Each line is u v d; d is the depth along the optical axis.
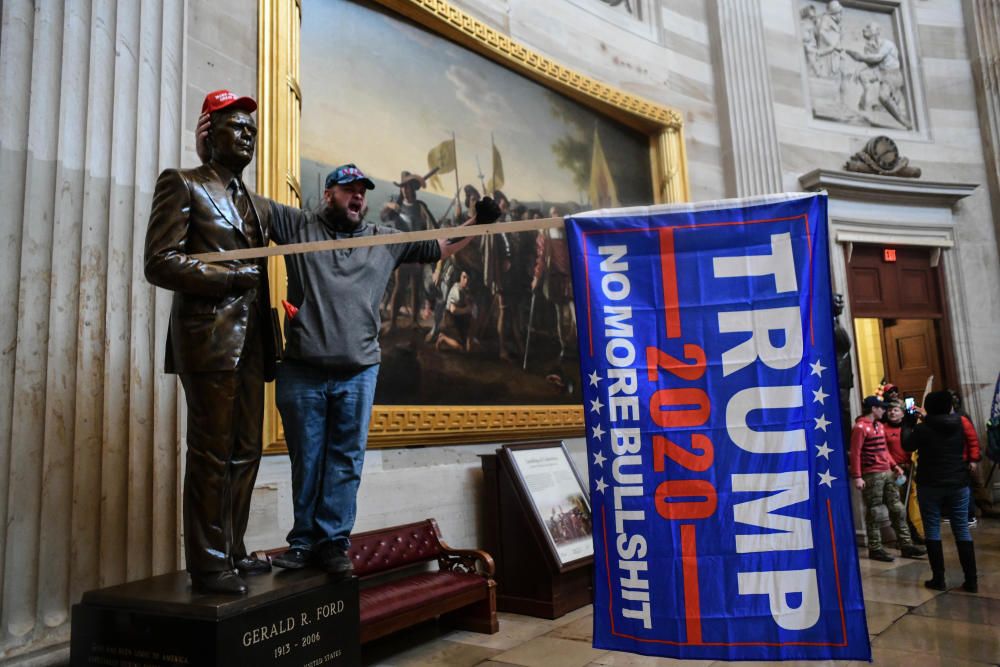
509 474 4.87
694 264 2.31
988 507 8.78
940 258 9.68
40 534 2.89
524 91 6.50
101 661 2.32
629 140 7.64
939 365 9.63
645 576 2.20
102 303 3.21
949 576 5.32
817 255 2.25
